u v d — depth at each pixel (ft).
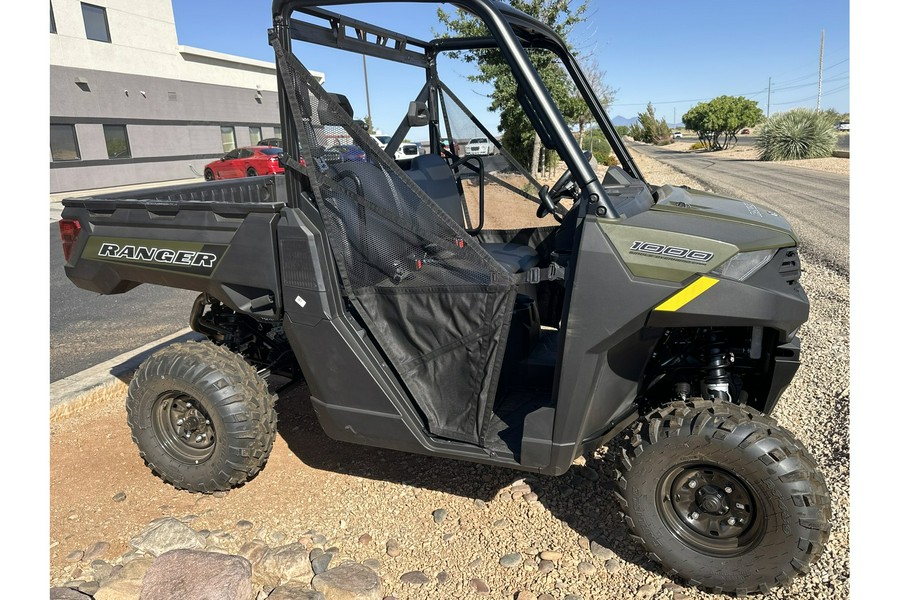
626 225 7.29
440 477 10.28
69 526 9.36
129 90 67.82
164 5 71.51
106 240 10.39
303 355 8.89
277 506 9.69
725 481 7.23
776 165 73.82
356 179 8.22
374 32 10.02
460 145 12.24
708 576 7.34
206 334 12.29
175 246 9.69
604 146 46.93
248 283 9.12
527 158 13.76
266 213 8.84
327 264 8.46
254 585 8.14
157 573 7.58
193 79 76.64
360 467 10.72
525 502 9.47
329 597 7.50
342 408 8.82
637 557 8.20
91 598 7.59
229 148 83.82
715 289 6.92
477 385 8.09
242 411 9.32
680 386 8.62
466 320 8.03
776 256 7.26
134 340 18.76
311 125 8.11
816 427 10.96
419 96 12.03
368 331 8.80
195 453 9.93
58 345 18.37
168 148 73.61
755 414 7.19
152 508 9.78
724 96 137.69
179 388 9.46
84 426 12.61
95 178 64.54
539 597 7.48
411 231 8.07
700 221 7.59
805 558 6.86
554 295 10.21
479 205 12.18
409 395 8.65
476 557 8.36
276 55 7.97
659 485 7.43
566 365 7.41
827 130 82.28
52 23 59.47
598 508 9.26
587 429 7.92
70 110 61.52
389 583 7.92
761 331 7.93
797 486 6.73
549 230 11.66
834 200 39.17
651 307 7.08
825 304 17.66
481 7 7.36
